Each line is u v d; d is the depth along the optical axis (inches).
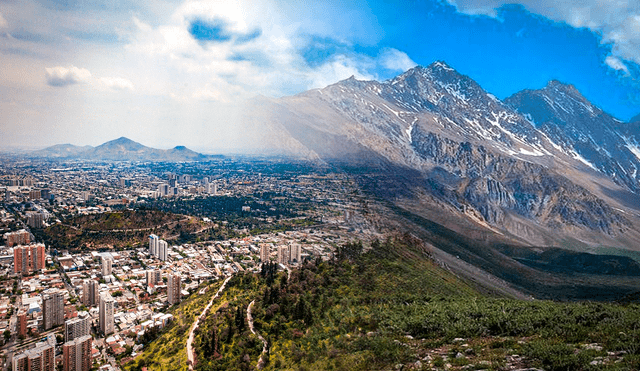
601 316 1589.6
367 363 1514.5
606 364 1001.5
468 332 1588.3
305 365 1795.0
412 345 1562.5
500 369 1111.0
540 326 1539.1
